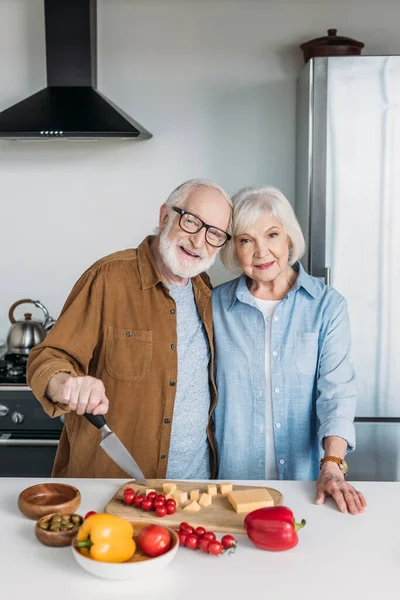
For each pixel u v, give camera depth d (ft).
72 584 4.08
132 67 11.07
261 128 11.14
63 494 5.10
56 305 11.47
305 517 5.00
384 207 9.59
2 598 3.91
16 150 11.22
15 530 4.74
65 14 10.25
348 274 9.64
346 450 6.09
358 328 9.71
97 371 6.36
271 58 11.05
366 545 4.59
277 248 6.31
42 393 5.37
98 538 4.07
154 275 6.36
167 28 11.02
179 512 4.96
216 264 11.22
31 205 11.31
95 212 11.30
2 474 9.63
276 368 6.43
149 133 10.80
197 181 6.39
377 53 11.00
